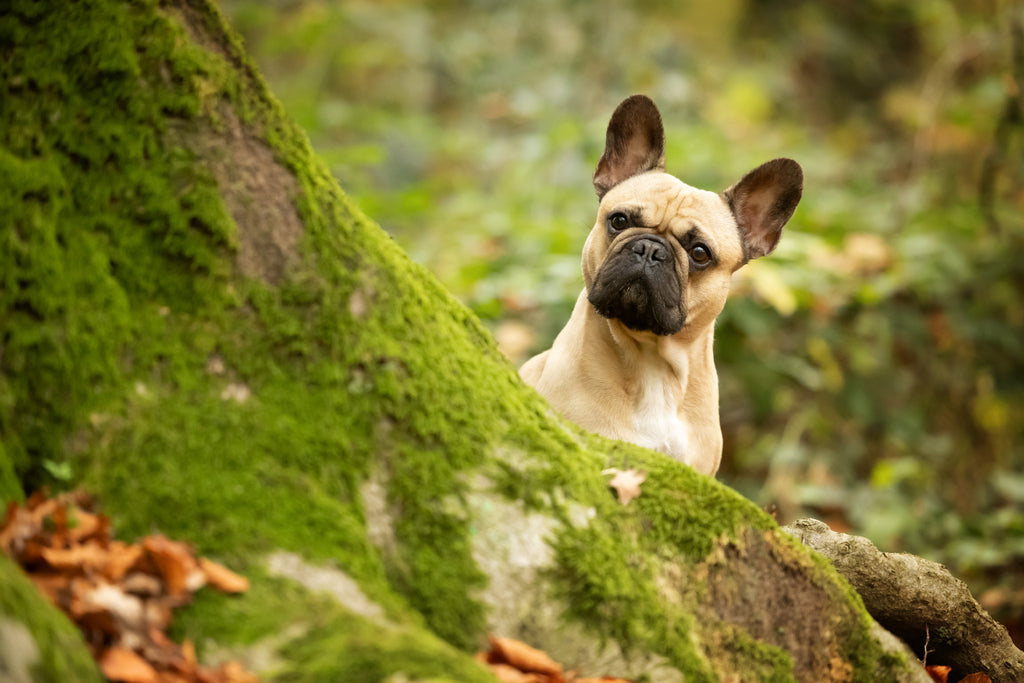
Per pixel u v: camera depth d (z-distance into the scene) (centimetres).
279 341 367
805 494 1075
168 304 358
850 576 473
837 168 1620
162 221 360
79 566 301
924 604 486
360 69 1783
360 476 365
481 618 361
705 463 648
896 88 2008
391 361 382
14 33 352
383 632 317
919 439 1184
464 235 1191
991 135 1373
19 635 258
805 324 1140
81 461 332
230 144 376
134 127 362
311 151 399
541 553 376
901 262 1162
